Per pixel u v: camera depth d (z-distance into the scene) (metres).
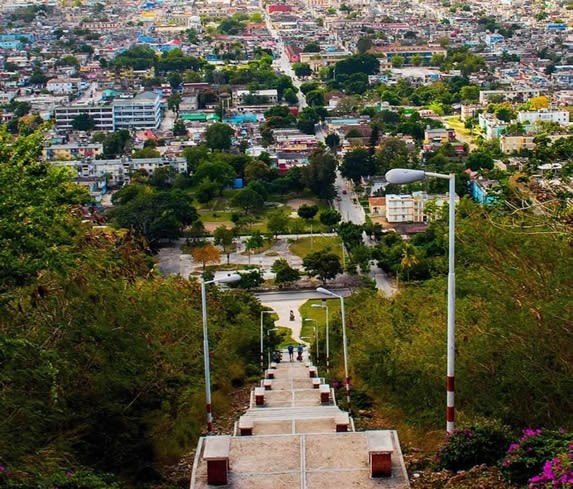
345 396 81.31
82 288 57.59
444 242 86.19
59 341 56.44
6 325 54.59
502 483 42.47
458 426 50.78
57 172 55.12
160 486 51.16
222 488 42.56
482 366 60.44
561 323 56.59
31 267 50.22
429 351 64.94
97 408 56.28
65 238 56.34
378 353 79.25
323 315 159.75
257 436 47.94
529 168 93.06
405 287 100.69
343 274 179.25
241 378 96.19
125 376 59.38
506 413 57.62
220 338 95.31
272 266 179.62
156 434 58.19
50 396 51.72
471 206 66.62
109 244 64.94
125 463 54.00
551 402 57.03
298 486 42.50
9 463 44.59
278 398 75.44
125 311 60.56
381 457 43.03
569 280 57.41
